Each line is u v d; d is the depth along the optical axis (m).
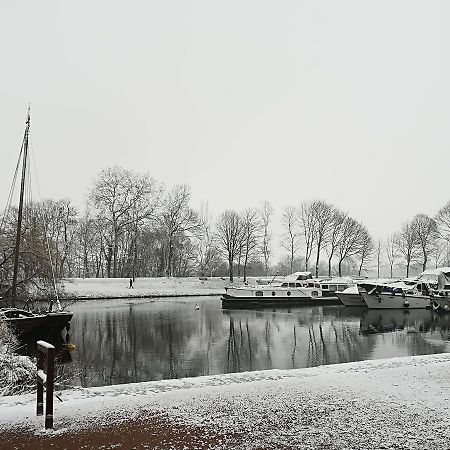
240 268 88.62
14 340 21.02
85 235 73.38
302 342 27.42
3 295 34.66
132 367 20.39
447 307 44.41
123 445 7.20
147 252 76.31
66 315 28.77
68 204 79.88
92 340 27.94
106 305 51.38
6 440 7.41
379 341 27.78
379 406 9.29
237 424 8.22
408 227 82.19
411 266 83.19
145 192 70.12
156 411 8.99
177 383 11.62
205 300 59.44
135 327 33.69
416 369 12.85
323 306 51.97
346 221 80.88
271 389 10.71
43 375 8.42
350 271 108.00
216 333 31.02
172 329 32.81
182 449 7.07
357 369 13.14
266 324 35.88
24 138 35.47
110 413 8.86
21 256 36.25
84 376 18.70
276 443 7.32
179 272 79.00
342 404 9.45
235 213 85.06
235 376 12.46
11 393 12.69
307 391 10.52
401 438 7.52
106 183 68.44
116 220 68.12
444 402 9.55
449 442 7.33
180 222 75.25
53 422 8.30
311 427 8.05
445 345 26.25
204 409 9.12
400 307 46.78
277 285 55.94
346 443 7.31
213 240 82.06
